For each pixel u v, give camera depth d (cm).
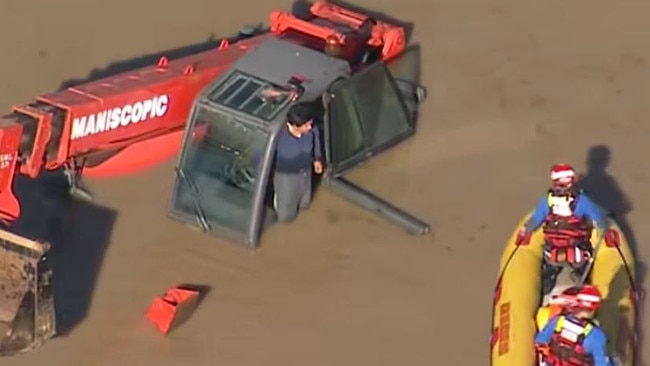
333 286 4994
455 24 6291
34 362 4700
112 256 5128
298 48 5325
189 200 5106
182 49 6159
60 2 6456
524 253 4800
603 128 5700
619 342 4438
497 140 5647
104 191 5372
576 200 4647
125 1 6444
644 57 6091
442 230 5225
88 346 4766
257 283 5009
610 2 6431
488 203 5341
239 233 5059
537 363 4381
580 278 4644
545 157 5556
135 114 5062
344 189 5316
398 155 5562
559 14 6353
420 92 5797
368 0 6444
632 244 5109
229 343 4775
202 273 5053
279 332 4816
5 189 4662
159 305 4816
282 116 4947
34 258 4516
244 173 4988
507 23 6303
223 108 4966
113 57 6116
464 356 4709
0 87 5912
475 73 6006
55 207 5316
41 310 4572
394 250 5144
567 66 6047
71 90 4966
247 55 5259
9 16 6353
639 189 5378
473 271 5044
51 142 4806
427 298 4938
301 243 5175
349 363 4688
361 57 5584
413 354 4719
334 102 5141
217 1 6450
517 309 4594
